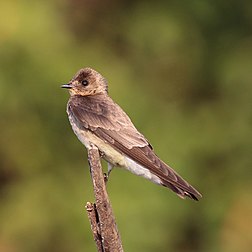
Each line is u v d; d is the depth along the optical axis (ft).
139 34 59.98
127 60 59.11
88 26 59.31
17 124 55.98
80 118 39.60
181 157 56.13
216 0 60.75
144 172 37.63
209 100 59.82
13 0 55.57
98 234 32.63
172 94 59.16
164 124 57.00
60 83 55.16
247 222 56.65
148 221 53.72
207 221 56.34
